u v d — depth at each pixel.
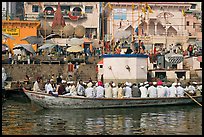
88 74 53.44
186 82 49.59
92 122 28.41
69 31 71.06
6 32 68.69
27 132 24.70
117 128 26.05
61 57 57.91
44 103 34.09
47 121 28.89
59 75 52.78
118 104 35.25
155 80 50.28
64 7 78.25
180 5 79.44
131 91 37.12
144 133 24.25
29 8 76.69
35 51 62.62
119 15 77.25
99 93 35.97
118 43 64.25
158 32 79.25
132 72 48.91
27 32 69.50
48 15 76.12
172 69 52.41
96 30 77.62
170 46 72.50
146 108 35.75
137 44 65.38
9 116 31.41
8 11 75.94
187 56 57.78
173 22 79.56
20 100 43.81
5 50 60.31
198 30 80.06
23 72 53.12
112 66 49.16
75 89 36.28
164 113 32.91
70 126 26.86
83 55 58.72
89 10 78.19
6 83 46.88
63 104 33.97
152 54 55.94
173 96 37.62
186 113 32.94
